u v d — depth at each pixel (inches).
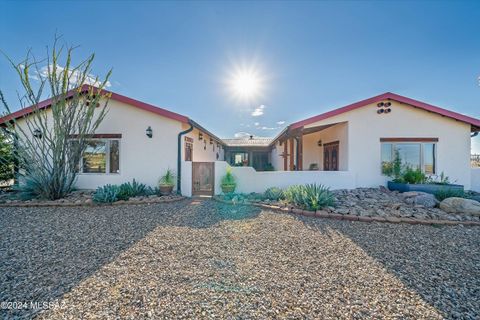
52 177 333.4
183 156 418.0
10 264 146.6
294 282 127.3
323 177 407.2
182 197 369.7
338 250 173.2
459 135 415.2
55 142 340.2
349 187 404.8
